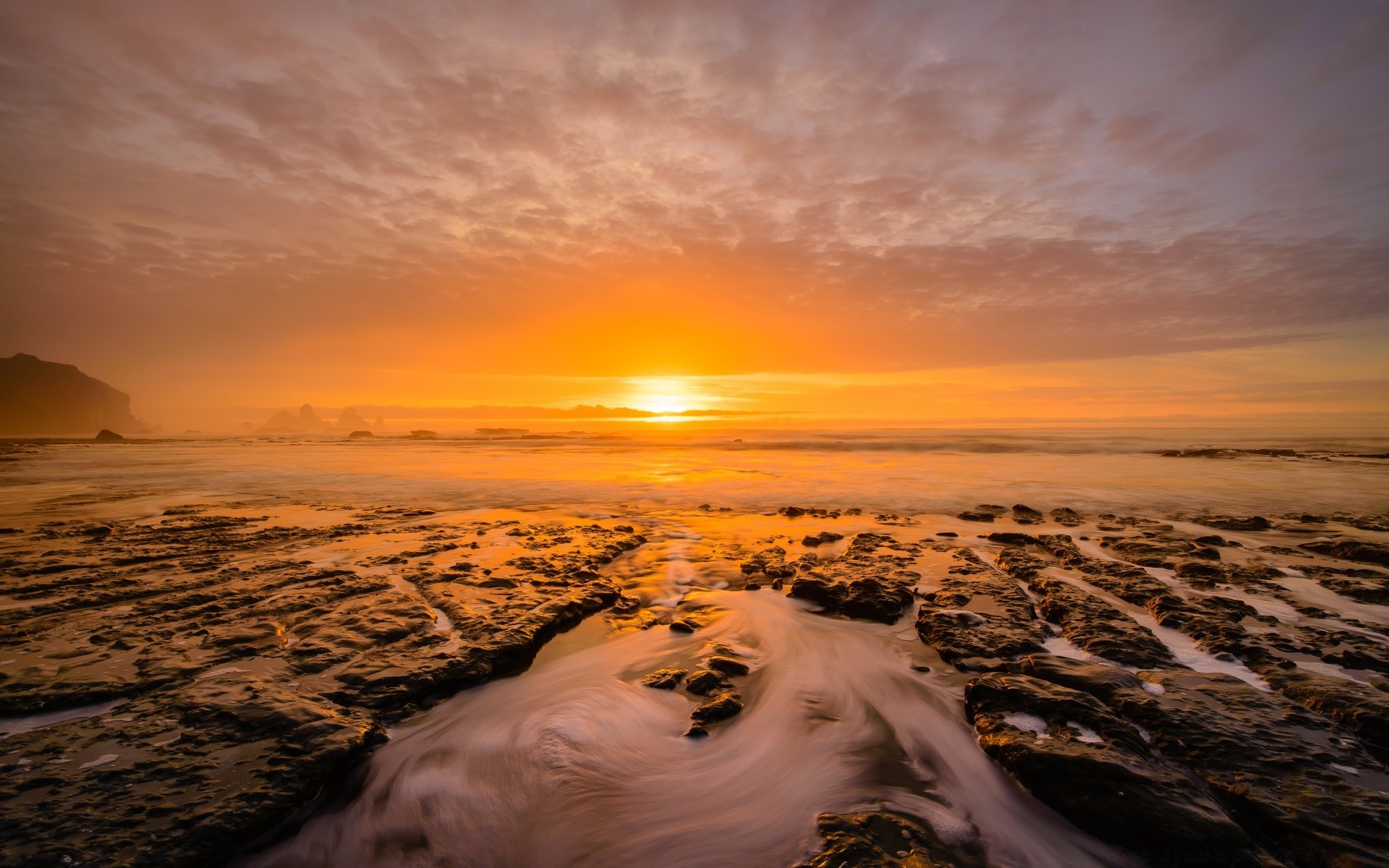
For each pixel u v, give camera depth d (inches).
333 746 180.4
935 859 149.4
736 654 277.4
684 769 191.2
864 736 209.5
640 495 808.3
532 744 202.5
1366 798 154.3
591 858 154.4
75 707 199.2
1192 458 1368.1
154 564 384.2
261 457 1497.3
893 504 732.0
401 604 309.4
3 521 558.6
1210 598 326.0
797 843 157.8
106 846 137.7
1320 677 220.7
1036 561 418.0
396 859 154.3
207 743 180.1
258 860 150.7
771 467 1212.5
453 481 953.5
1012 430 3083.2
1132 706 204.1
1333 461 1247.5
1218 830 147.5
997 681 221.6
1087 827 158.9
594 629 309.9
